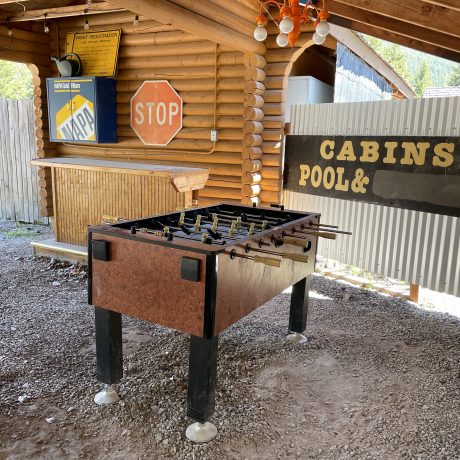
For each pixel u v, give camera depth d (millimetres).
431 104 4426
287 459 2490
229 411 2885
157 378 3230
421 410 2945
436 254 4574
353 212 5227
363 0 4230
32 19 6492
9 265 5746
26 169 8141
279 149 5988
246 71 5773
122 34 6625
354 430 2742
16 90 25359
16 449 2492
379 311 4719
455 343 3986
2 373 3236
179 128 6426
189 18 4430
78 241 5871
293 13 3514
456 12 3982
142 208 5312
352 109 5098
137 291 2684
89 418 2781
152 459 2461
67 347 3684
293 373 3391
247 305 2861
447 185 4387
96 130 6598
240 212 4051
